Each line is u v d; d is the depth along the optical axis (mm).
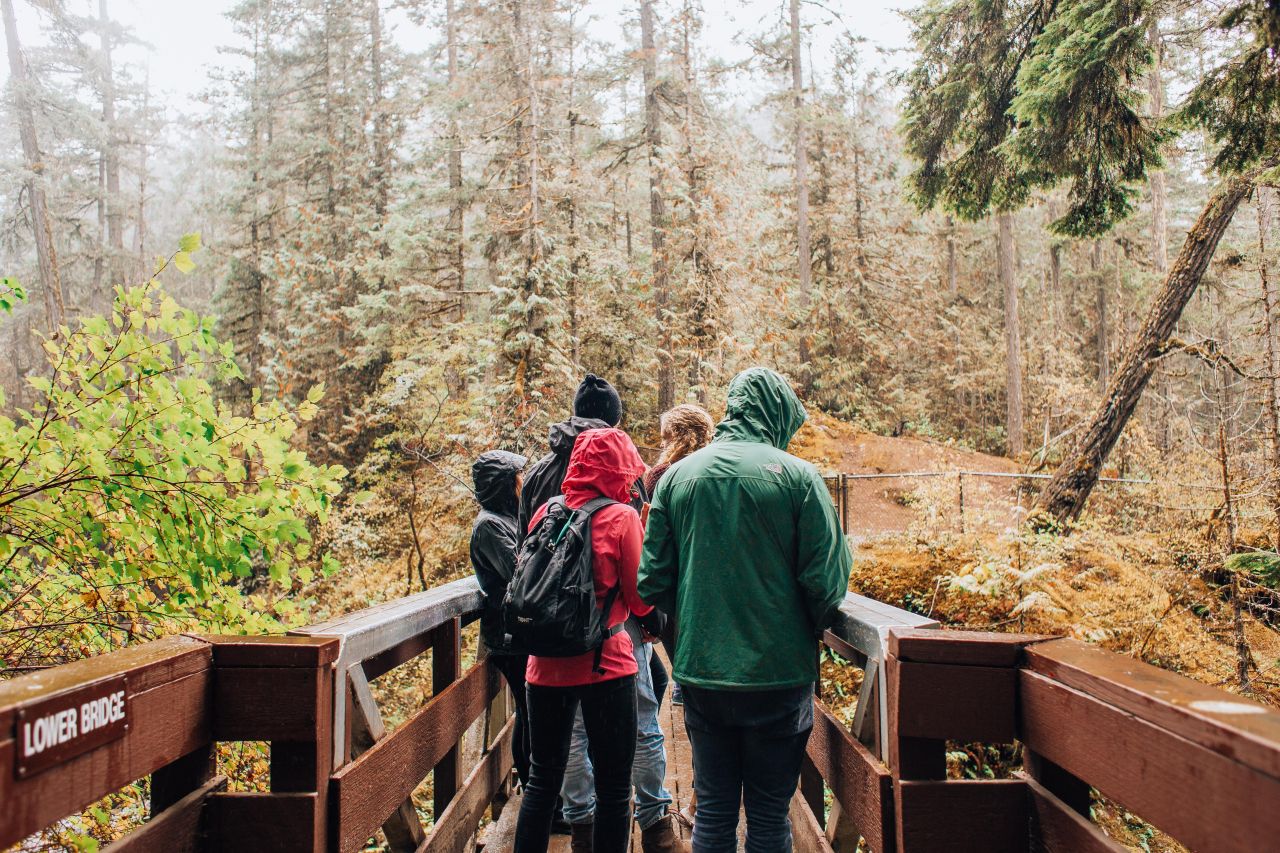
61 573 4250
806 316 22359
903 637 1885
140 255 26703
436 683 3094
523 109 14938
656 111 17203
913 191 9656
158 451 3869
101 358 3754
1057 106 7055
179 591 4223
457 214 18609
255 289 21406
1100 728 1459
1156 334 10023
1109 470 14203
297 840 1779
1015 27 8266
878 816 1962
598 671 2609
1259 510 8242
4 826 1184
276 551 4137
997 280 30422
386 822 2436
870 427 24609
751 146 23484
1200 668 7672
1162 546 8492
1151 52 6613
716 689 2229
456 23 20109
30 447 3678
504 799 3980
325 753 1877
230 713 1831
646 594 2447
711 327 16266
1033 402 25531
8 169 19328
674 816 3770
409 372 15383
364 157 21797
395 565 13312
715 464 2316
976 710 1829
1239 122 6598
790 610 2240
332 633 2012
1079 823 1564
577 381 14141
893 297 26062
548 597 2443
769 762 2307
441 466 13641
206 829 1791
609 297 17000
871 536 11508
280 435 4051
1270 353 8484
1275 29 5332
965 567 7441
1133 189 8070
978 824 1806
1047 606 7125
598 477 2627
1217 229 9695
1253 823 1074
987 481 15664
